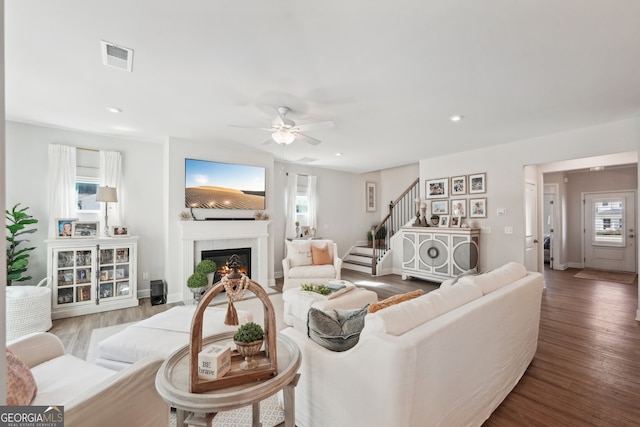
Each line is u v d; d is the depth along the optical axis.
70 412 1.04
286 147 5.02
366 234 8.09
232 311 1.25
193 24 1.83
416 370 1.28
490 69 2.39
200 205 4.70
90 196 4.22
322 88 2.72
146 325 2.33
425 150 5.23
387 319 1.39
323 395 1.58
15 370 1.25
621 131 3.63
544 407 1.96
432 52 2.15
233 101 3.02
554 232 7.04
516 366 2.20
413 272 5.86
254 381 1.18
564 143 4.12
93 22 1.80
